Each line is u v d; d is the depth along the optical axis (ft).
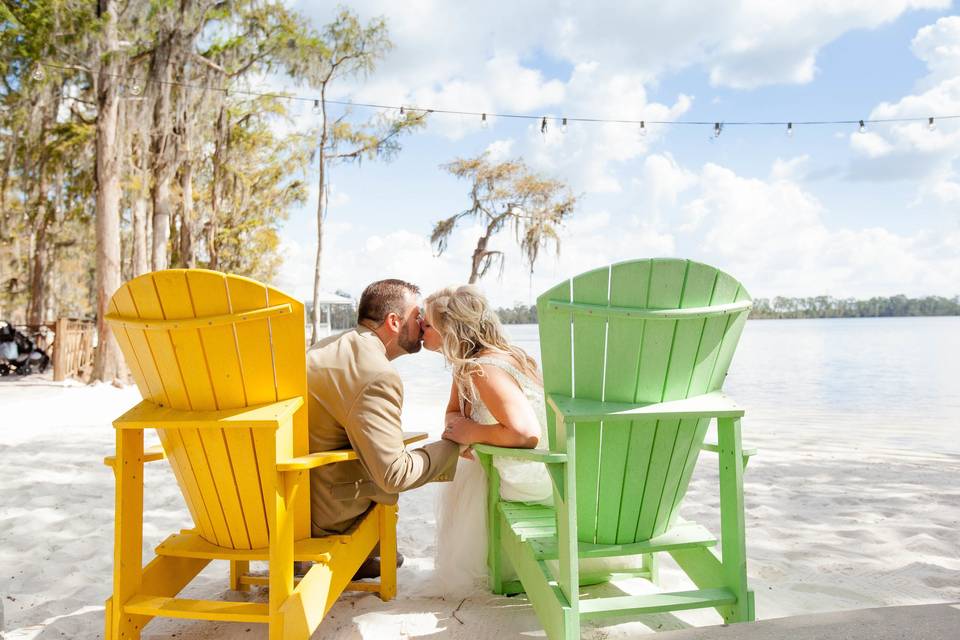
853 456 16.26
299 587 5.36
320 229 54.49
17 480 13.12
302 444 5.57
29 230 81.97
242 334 5.20
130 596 5.56
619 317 5.43
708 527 9.95
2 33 38.47
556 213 83.46
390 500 6.50
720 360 5.94
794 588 7.33
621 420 5.54
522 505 7.30
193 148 47.65
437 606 6.93
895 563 8.20
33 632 6.35
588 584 7.53
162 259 44.01
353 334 6.28
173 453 5.73
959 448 17.66
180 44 40.37
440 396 31.30
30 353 43.27
